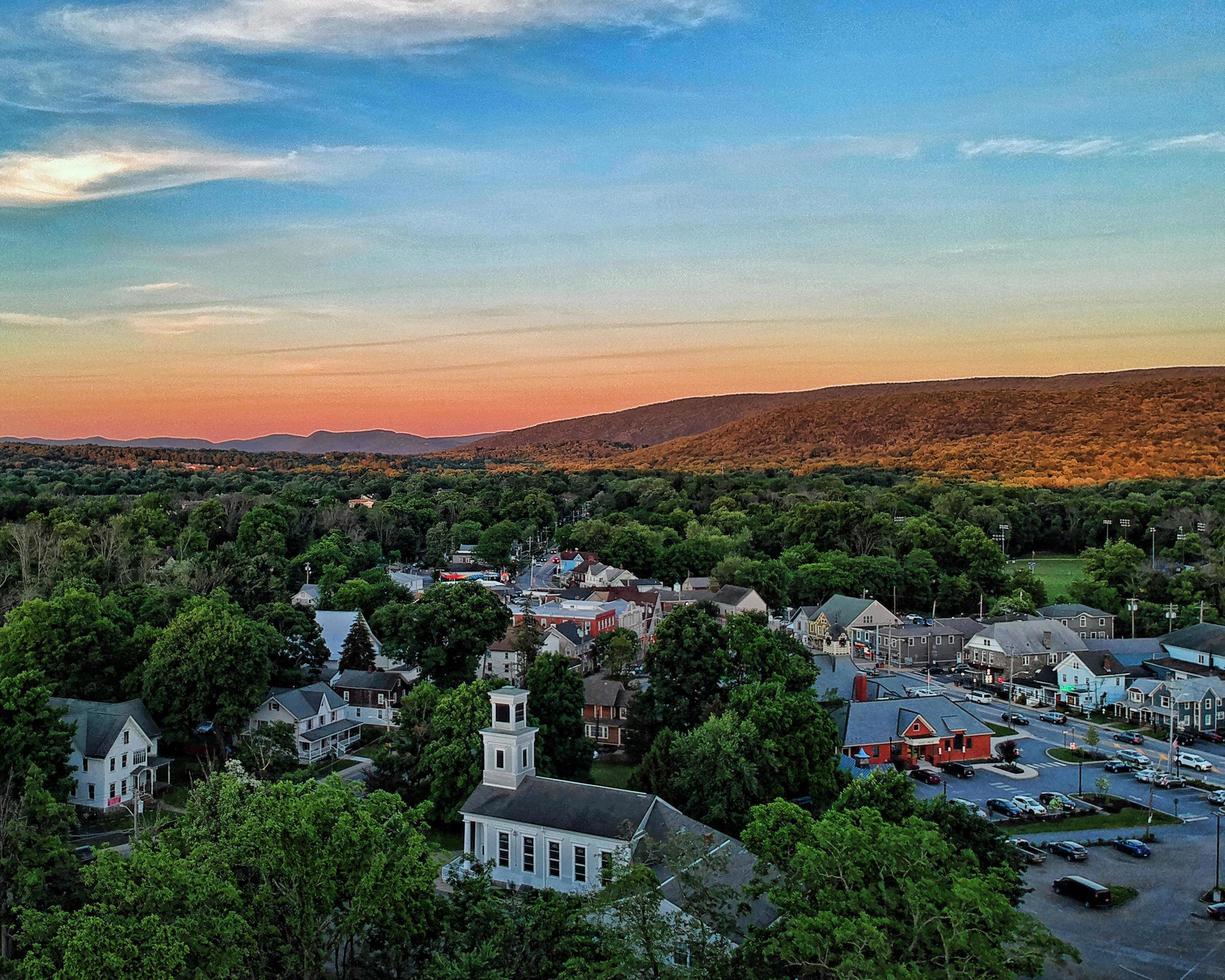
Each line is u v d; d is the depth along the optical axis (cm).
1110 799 8225
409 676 11231
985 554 19288
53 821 5088
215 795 4628
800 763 7444
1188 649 12762
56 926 3547
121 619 10544
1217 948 5609
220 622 9075
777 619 17125
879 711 9581
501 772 6488
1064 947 3412
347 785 4319
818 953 3425
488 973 3703
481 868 4797
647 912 3784
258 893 3900
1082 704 11862
